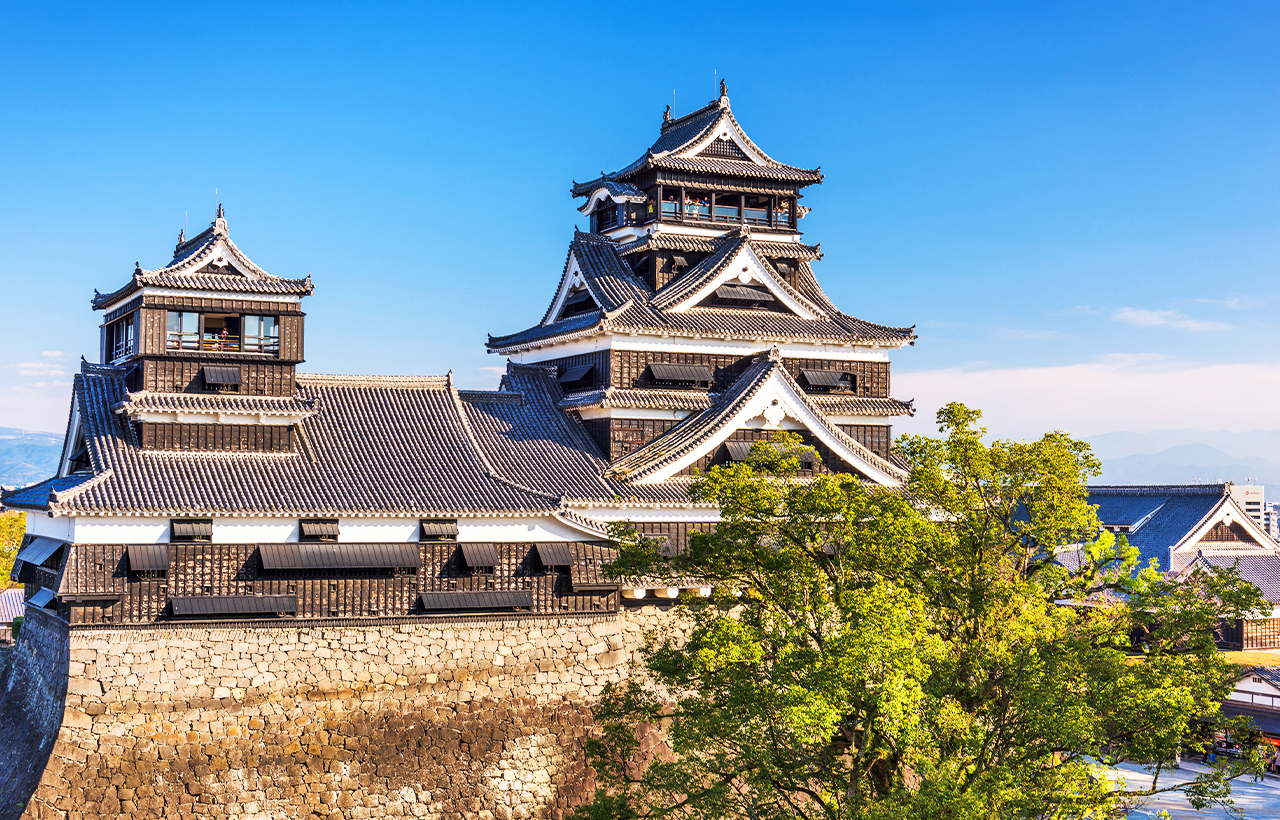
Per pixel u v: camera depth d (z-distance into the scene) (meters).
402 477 44.09
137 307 43.09
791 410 49.91
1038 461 33.19
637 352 50.94
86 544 38.06
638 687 37.19
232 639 39.12
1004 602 32.28
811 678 29.19
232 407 42.97
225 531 39.84
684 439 48.59
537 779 42.81
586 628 44.53
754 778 30.20
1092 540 37.47
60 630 39.53
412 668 41.50
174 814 37.75
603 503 45.31
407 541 42.31
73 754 36.72
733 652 31.22
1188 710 29.12
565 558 44.19
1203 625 31.81
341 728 40.22
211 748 38.41
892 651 29.09
